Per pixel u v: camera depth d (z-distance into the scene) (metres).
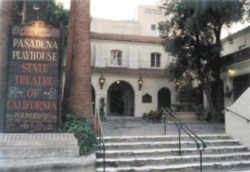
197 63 15.24
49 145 5.22
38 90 5.91
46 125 5.86
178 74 16.11
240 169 6.24
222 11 12.42
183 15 14.02
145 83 18.75
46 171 4.81
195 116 15.54
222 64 15.27
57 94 5.98
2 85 5.95
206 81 15.29
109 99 20.89
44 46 6.03
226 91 15.44
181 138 7.59
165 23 15.35
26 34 5.98
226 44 17.45
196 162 6.37
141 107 18.41
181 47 15.10
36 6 9.39
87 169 5.13
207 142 7.42
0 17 6.12
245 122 7.40
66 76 7.34
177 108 17.62
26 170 4.68
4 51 6.06
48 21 14.41
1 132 5.70
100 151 6.13
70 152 5.32
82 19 7.18
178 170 5.89
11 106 5.76
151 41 19.66
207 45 14.88
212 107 15.07
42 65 5.98
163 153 6.58
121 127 11.15
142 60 19.34
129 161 6.01
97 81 17.53
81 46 7.09
